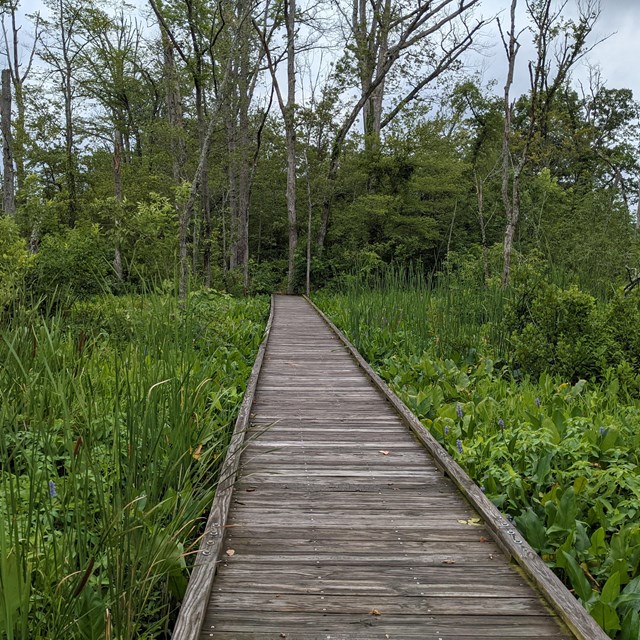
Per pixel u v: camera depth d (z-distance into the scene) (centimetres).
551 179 1891
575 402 628
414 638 244
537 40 1123
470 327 973
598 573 323
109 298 510
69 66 2650
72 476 241
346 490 402
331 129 2436
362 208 2441
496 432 521
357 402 641
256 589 279
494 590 280
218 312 932
